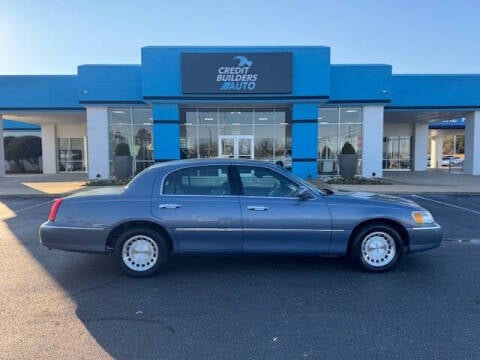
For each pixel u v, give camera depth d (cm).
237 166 541
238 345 340
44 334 359
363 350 331
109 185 1783
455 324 381
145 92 1883
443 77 2231
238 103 1961
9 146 3234
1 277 522
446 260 603
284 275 532
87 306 425
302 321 388
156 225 526
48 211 1117
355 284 495
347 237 530
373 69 2019
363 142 2086
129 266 522
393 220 534
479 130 2312
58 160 3055
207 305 429
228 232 522
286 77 1864
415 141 2984
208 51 1862
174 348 335
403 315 402
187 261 599
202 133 2153
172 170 539
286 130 2158
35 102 2245
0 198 1439
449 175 2392
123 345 340
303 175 1966
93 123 2055
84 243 518
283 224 522
